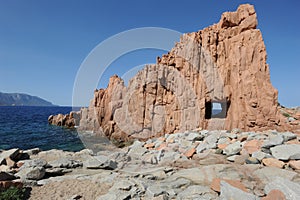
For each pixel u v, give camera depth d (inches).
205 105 610.9
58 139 957.8
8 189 222.4
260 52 493.4
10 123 1779.0
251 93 487.2
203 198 203.5
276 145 309.9
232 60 541.3
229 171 264.7
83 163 344.8
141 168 315.0
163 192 222.1
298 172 244.8
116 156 379.9
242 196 189.3
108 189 241.4
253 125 477.1
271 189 196.4
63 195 227.6
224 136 430.0
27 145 836.0
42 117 2573.8
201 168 287.0
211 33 593.9
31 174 271.7
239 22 546.9
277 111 460.4
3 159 338.0
